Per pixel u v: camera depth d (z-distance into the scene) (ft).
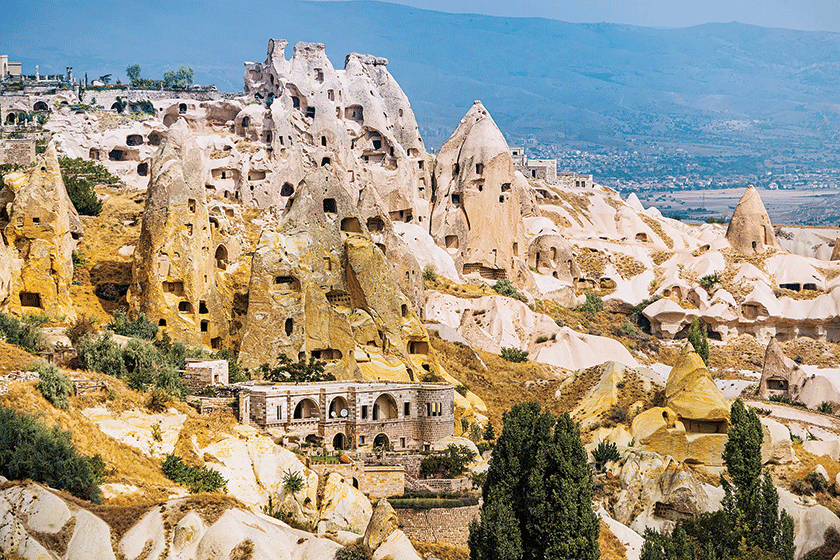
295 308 459.73
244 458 354.95
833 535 437.58
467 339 588.91
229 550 293.84
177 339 445.78
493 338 596.29
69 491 299.58
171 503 300.61
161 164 461.37
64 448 304.50
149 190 462.60
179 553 292.40
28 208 443.32
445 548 350.84
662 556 358.23
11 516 283.59
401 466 382.83
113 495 309.22
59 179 451.94
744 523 392.88
